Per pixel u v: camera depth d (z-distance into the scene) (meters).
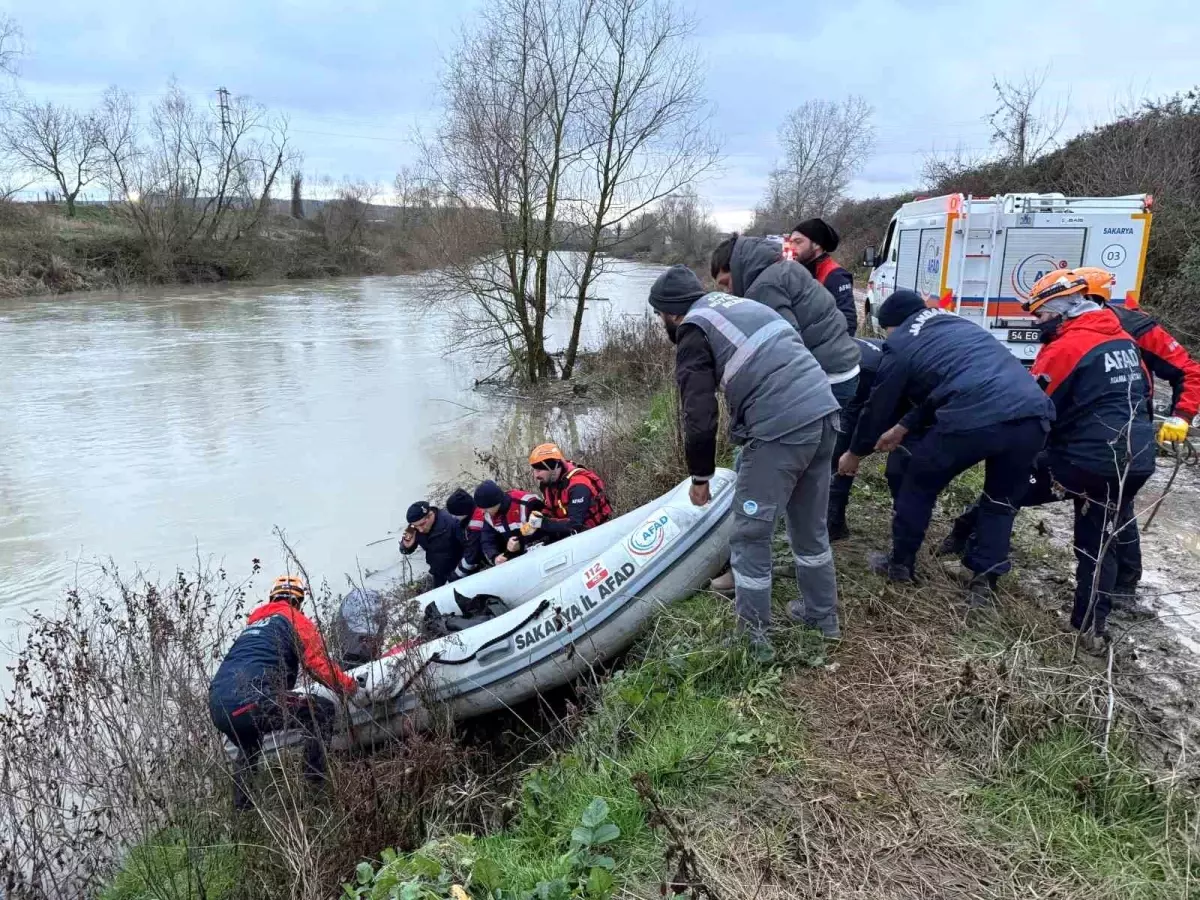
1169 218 12.38
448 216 13.88
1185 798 2.41
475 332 14.29
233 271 37.38
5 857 2.96
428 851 2.58
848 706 3.00
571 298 14.13
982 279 8.41
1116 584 3.66
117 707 3.31
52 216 36.34
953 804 2.52
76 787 3.25
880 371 3.47
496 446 9.53
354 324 21.34
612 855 2.45
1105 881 2.20
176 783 3.16
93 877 3.09
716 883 2.25
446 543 5.52
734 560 3.27
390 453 9.47
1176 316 10.71
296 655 3.70
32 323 21.33
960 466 3.35
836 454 4.22
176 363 15.18
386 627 4.26
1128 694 2.98
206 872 2.96
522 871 2.43
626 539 4.02
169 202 35.72
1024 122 20.52
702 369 3.04
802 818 2.49
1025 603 3.61
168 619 3.79
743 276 3.88
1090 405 3.25
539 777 3.06
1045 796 2.52
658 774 2.73
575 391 12.81
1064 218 8.11
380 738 3.76
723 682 3.27
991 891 2.20
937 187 22.48
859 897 2.20
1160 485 5.43
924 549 4.21
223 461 9.09
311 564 6.39
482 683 3.91
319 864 2.74
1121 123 15.94
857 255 30.58
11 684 4.60
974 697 2.88
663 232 26.67
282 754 3.24
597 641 3.90
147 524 7.24
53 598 5.81
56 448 9.57
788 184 35.72
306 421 10.99
